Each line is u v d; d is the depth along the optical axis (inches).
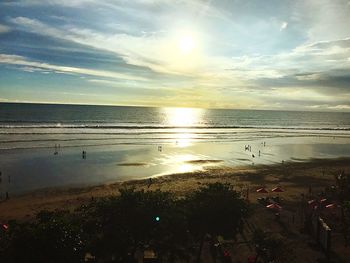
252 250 1101.1
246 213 1103.0
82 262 766.5
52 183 1918.1
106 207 933.2
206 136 4527.6
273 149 3491.6
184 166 2502.5
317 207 1456.7
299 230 1273.4
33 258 697.0
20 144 3179.1
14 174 2076.8
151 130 5113.2
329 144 4067.4
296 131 5836.6
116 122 6806.1
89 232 903.7
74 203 1576.0
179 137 4266.7
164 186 1916.8
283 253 1033.5
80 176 2097.7
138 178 2105.1
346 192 1405.0
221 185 1139.3
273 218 1392.7
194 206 1036.5
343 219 1239.5
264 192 1680.6
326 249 1075.9
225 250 1087.0
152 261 954.1
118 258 936.3
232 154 3095.5
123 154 2896.2
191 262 1001.5
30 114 7691.9
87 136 3971.5
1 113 7588.6
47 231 724.7
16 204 1551.4
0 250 714.2
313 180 2169.0
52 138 3668.8
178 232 965.8
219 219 1029.8
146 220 925.8
